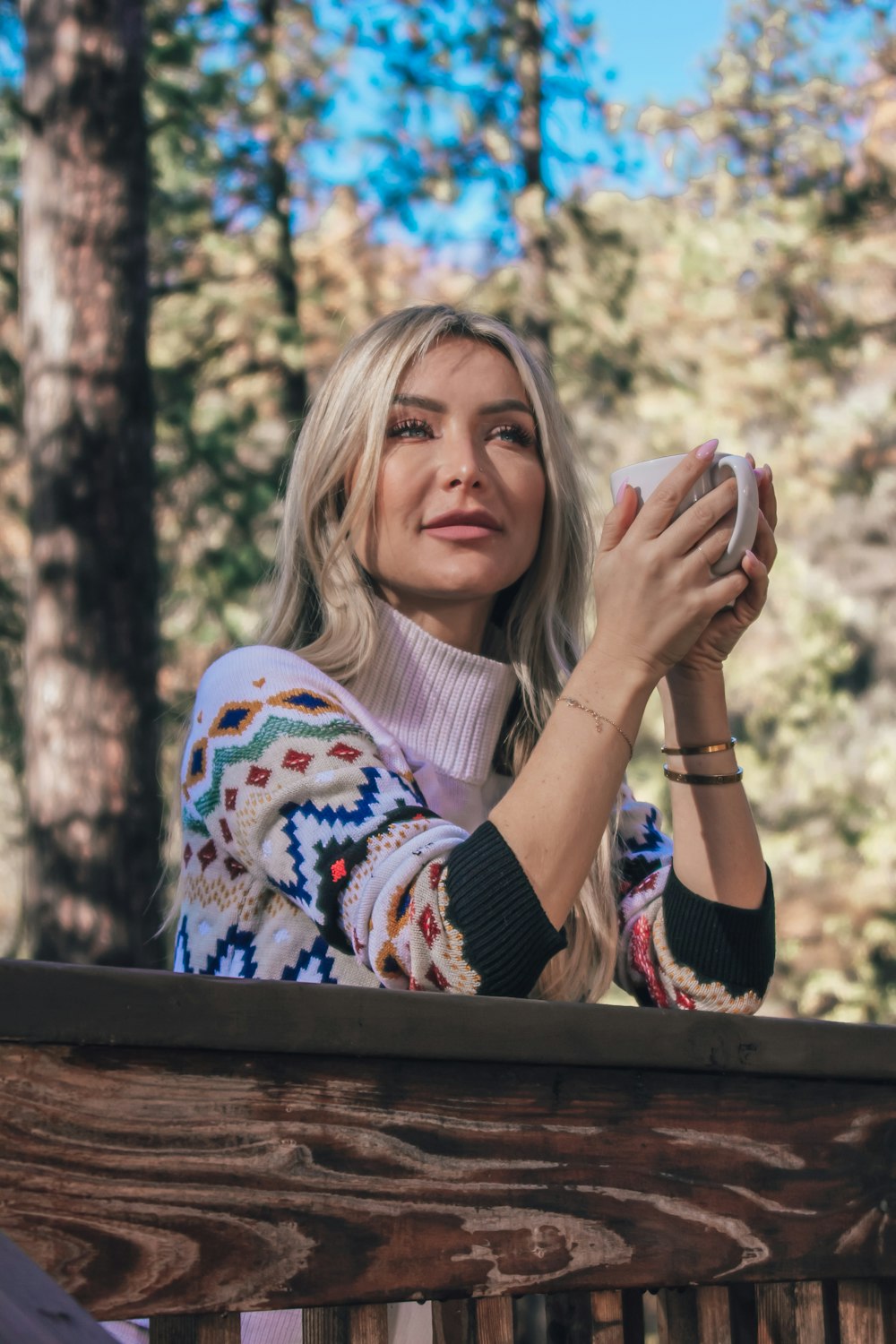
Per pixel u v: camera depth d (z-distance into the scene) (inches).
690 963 61.4
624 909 67.2
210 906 57.0
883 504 547.8
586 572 70.7
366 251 455.8
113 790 250.2
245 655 59.6
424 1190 37.7
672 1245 41.7
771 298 509.7
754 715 546.0
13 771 363.3
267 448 397.1
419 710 64.6
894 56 533.6
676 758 61.4
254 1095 35.8
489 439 65.0
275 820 53.6
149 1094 34.4
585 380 439.8
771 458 534.3
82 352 260.2
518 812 49.1
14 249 368.5
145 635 258.4
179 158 420.5
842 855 521.3
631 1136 41.5
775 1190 44.0
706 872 61.1
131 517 259.6
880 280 514.0
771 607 550.3
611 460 475.5
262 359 410.6
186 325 411.2
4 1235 27.3
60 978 33.1
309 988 36.2
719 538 51.5
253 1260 35.0
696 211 530.9
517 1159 39.4
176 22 412.5
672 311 501.0
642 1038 41.4
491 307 432.5
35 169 266.4
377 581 66.7
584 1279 39.8
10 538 372.5
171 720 312.0
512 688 67.0
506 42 441.4
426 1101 38.2
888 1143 46.6
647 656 50.9
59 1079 33.4
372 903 50.3
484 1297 38.5
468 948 47.8
